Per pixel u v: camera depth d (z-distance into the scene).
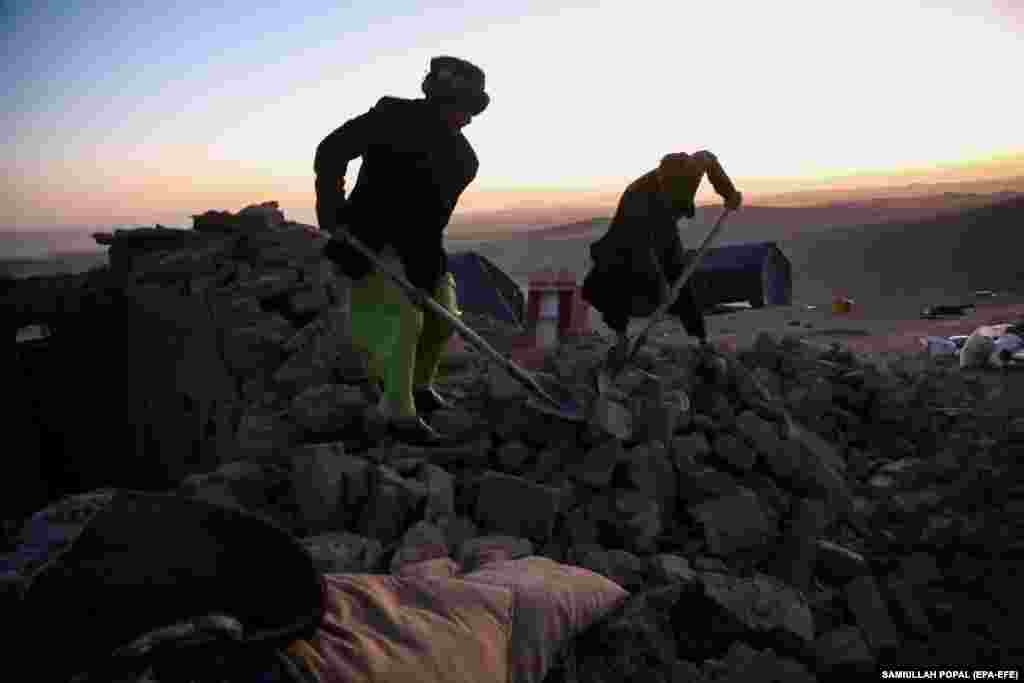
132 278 9.16
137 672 1.71
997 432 5.75
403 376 3.40
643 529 3.68
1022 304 23.42
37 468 11.26
